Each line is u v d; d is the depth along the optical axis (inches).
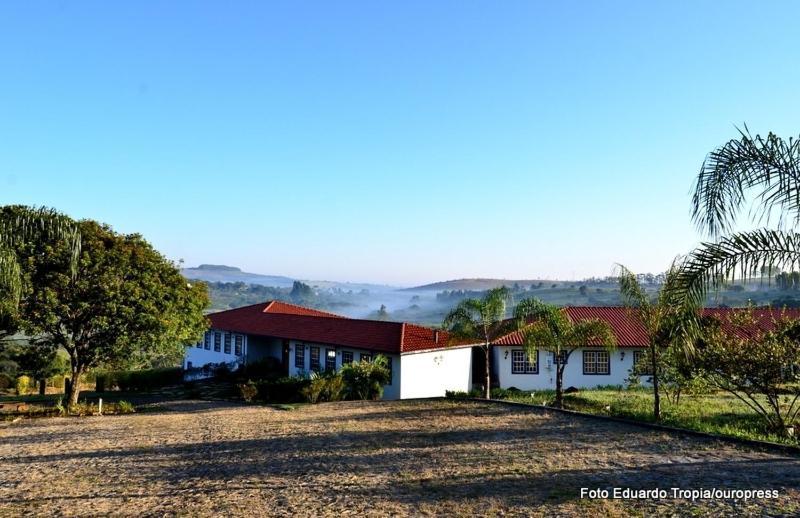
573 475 382.3
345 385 983.0
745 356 557.0
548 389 1146.7
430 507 327.9
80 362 929.5
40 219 788.6
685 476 367.6
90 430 697.0
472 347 1208.8
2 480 443.2
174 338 970.7
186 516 336.8
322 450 510.9
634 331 1178.6
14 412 866.8
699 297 374.9
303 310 1733.5
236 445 557.6
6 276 647.8
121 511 351.9
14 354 974.4
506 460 436.8
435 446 506.0
